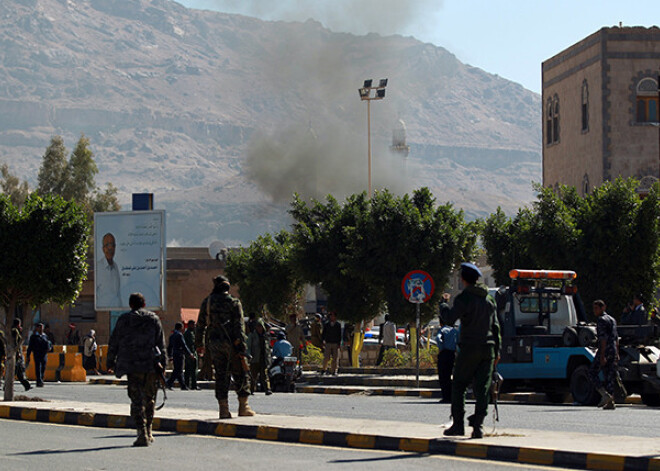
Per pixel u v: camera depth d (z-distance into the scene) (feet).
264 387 84.23
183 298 214.48
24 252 71.61
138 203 128.36
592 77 186.80
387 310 121.60
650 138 181.98
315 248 124.67
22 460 39.32
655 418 54.03
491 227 126.00
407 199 116.06
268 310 158.40
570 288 73.87
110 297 126.41
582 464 35.94
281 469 35.94
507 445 38.24
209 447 43.04
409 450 40.83
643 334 68.08
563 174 200.54
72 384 114.42
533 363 70.33
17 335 85.76
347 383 101.40
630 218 105.40
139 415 43.88
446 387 69.31
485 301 41.14
